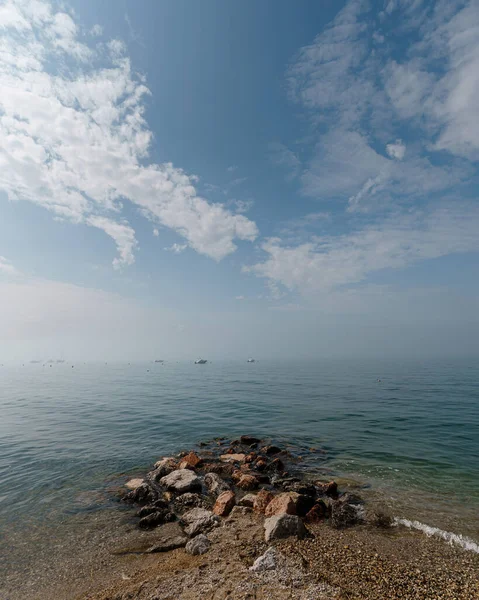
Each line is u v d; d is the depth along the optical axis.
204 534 9.90
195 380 79.31
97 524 11.17
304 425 27.81
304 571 7.77
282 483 15.04
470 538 9.81
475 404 37.91
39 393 55.38
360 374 89.00
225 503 11.93
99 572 8.41
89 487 14.52
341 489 14.17
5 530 10.70
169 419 30.56
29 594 7.63
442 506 12.28
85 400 45.03
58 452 19.86
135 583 7.73
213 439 23.64
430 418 29.94
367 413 32.84
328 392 51.22
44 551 9.48
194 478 14.80
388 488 14.20
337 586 7.18
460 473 16.00
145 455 19.50
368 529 10.36
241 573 7.70
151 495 13.20
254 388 58.50
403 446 20.98
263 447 21.09
